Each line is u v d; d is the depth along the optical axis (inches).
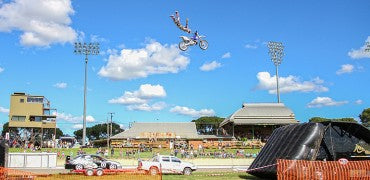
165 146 3371.1
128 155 2450.8
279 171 762.8
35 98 3403.1
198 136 3873.0
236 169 1603.1
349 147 872.3
